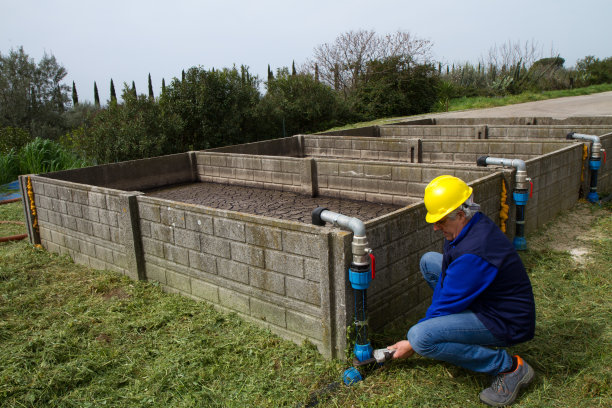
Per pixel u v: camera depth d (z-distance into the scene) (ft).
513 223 19.04
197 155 34.06
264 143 38.45
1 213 30.37
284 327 13.02
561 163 22.53
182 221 15.40
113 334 13.98
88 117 64.39
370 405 10.07
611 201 25.07
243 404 10.46
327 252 11.23
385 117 88.33
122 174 30.14
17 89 77.66
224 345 12.78
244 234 13.42
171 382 11.44
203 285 15.31
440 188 9.55
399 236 12.84
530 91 105.09
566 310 13.76
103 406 10.79
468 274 9.17
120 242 18.45
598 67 129.59
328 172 27.22
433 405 9.93
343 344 11.53
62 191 21.16
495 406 9.78
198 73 59.06
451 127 38.50
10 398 11.07
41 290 17.85
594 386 10.14
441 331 9.55
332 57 94.38
